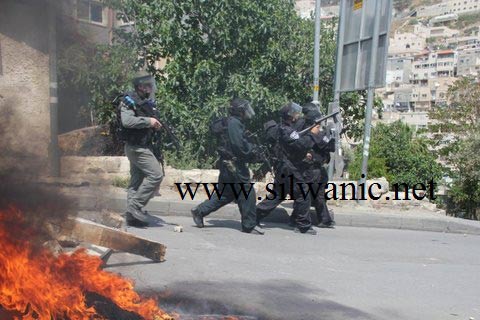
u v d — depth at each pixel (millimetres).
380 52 8930
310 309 4543
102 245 4684
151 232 6867
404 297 5129
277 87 12695
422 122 79875
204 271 5316
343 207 9805
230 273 5363
